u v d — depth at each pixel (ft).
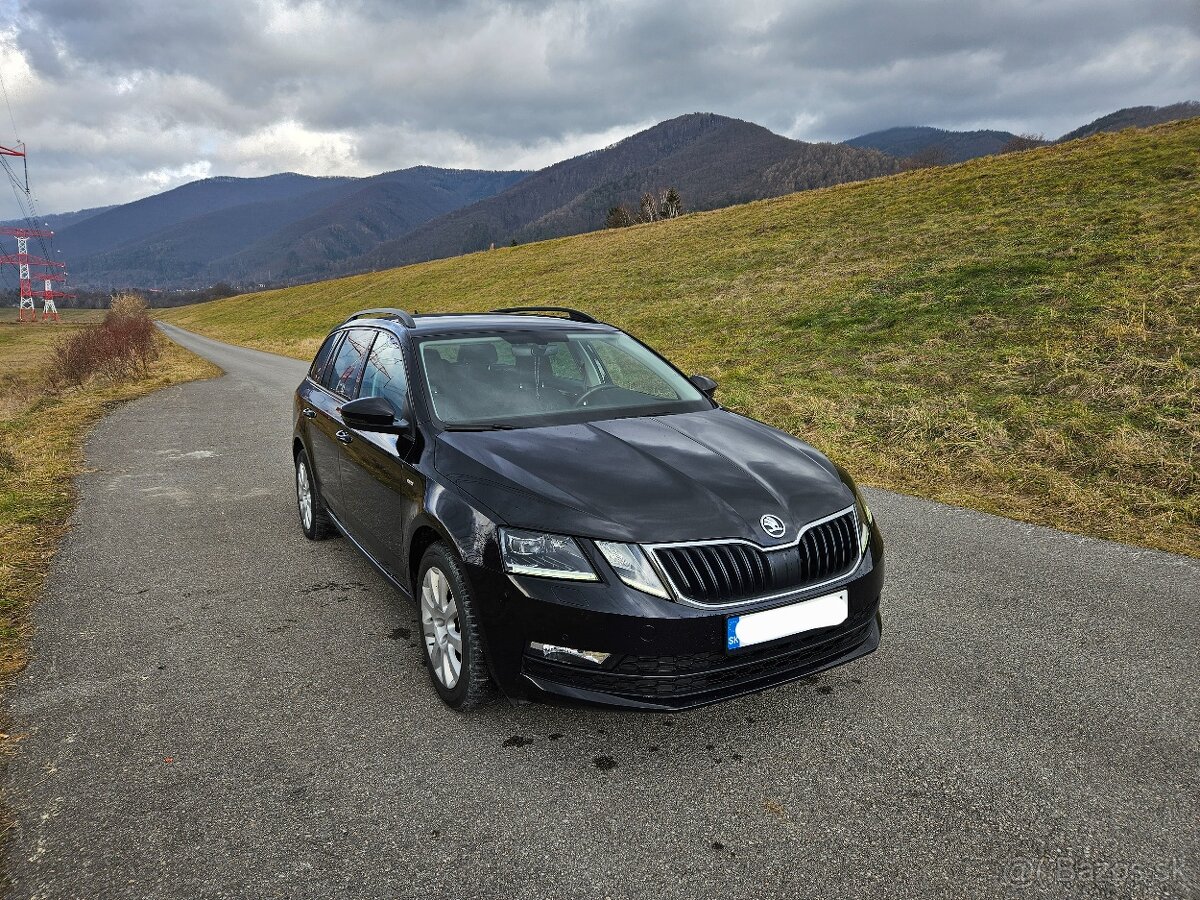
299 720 10.77
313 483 18.07
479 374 13.38
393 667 12.39
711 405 14.08
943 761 9.66
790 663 9.96
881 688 11.55
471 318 15.71
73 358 71.10
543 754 9.93
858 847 8.12
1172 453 23.50
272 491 24.25
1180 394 27.86
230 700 11.33
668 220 175.83
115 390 59.77
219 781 9.35
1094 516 19.86
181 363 94.63
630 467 10.48
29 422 41.45
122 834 8.39
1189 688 11.39
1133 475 22.39
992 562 16.81
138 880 7.70
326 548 18.45
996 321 45.01
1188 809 8.65
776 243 103.50
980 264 59.93
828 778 9.35
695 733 10.41
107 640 13.38
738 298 75.61
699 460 10.81
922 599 14.84
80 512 21.75
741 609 9.20
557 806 8.86
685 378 14.98
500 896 7.48
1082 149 105.29
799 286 72.54
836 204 121.08
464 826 8.52
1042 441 25.57
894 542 18.28
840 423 30.83
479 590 9.81
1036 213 75.51
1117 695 11.21
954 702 11.11
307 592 15.64
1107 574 15.98
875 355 43.62
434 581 11.11
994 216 80.07
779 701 11.24
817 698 11.30
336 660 12.63
